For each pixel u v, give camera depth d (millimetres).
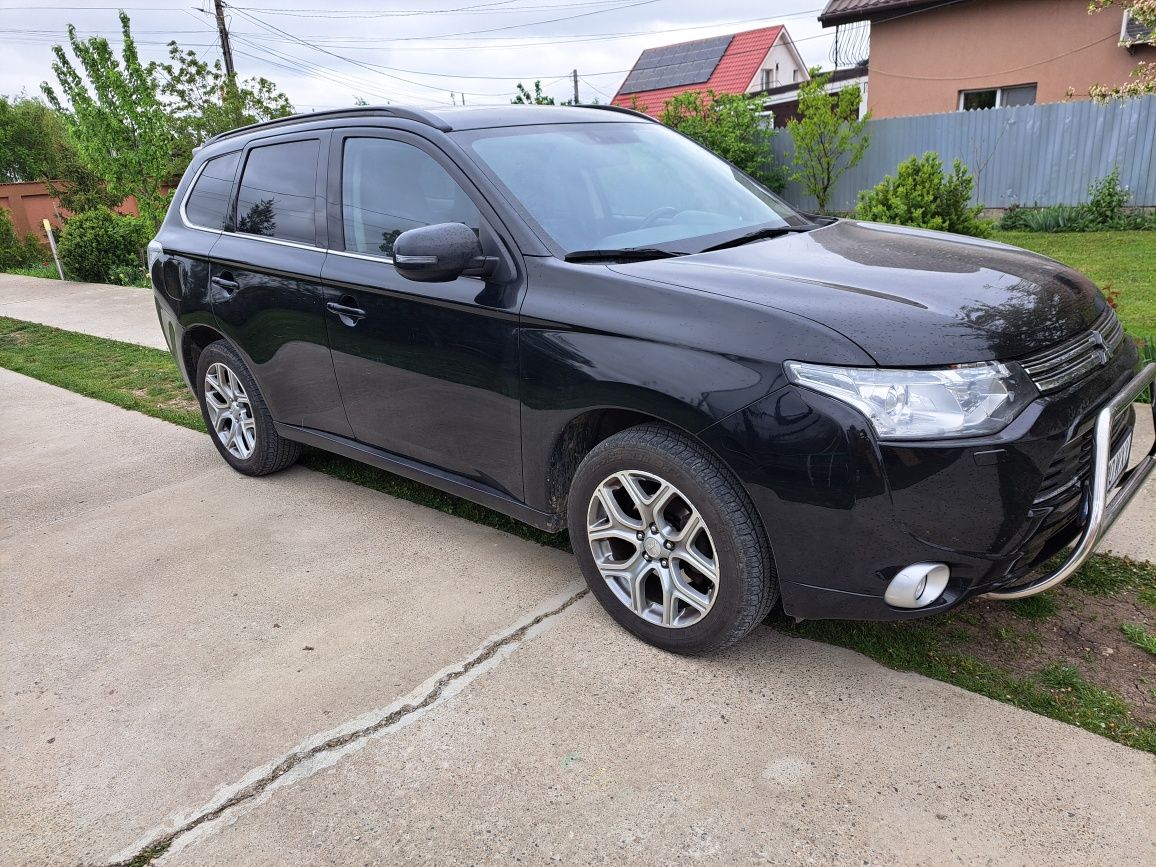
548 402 2842
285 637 3111
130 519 4250
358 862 2119
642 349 2564
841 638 2855
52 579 3680
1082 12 13453
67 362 7840
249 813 2297
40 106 45375
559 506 3098
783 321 2355
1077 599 2965
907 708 2512
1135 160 13172
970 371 2215
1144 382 2568
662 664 2805
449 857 2117
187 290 4434
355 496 4336
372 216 3484
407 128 3400
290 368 3977
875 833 2094
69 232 15688
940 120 14688
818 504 2301
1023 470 2211
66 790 2422
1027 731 2383
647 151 3688
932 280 2605
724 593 2590
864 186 15805
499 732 2537
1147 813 2092
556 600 3225
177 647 3100
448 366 3164
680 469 2562
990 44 14523
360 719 2637
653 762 2377
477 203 3084
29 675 2990
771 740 2426
